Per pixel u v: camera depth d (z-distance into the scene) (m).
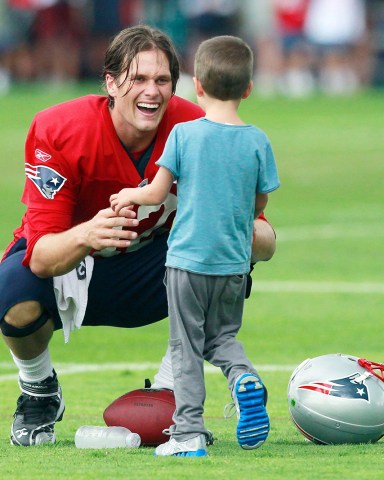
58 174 11.57
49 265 11.34
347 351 17.22
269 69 58.56
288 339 18.17
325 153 40.91
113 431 11.13
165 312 12.55
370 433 11.07
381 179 37.38
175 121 11.79
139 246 12.23
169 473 9.74
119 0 58.12
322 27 58.09
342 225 30.34
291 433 11.88
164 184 10.70
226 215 10.56
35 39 58.84
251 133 10.78
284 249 26.88
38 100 52.66
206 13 56.41
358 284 22.95
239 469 9.88
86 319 12.63
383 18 58.72
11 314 11.41
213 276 10.55
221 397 14.12
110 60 11.35
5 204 32.88
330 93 57.22
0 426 12.62
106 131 11.57
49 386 11.71
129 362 16.81
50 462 10.36
